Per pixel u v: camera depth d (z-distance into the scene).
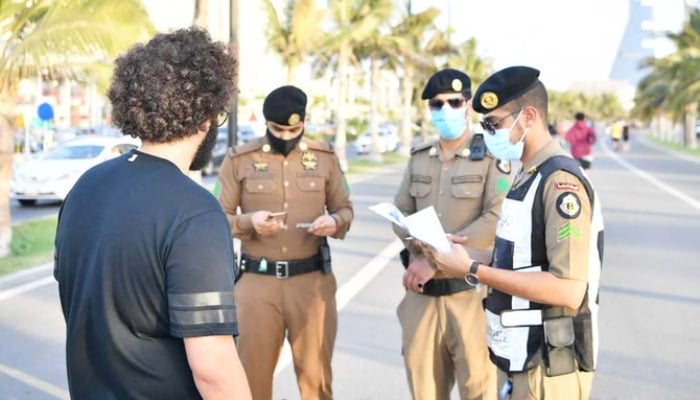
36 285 9.38
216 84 2.16
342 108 32.59
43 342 6.97
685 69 47.94
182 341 2.04
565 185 2.89
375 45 36.69
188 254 1.98
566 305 2.86
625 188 22.48
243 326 4.35
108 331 2.02
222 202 4.40
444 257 3.08
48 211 17.48
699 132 72.56
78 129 38.16
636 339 6.93
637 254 11.30
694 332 7.16
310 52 30.73
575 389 2.98
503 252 3.05
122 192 2.07
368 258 11.23
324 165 4.45
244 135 31.72
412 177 4.33
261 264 4.34
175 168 2.13
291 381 5.86
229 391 1.98
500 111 3.08
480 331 4.12
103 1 9.84
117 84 2.13
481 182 4.10
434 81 4.09
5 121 11.04
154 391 2.03
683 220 15.17
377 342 6.86
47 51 9.88
